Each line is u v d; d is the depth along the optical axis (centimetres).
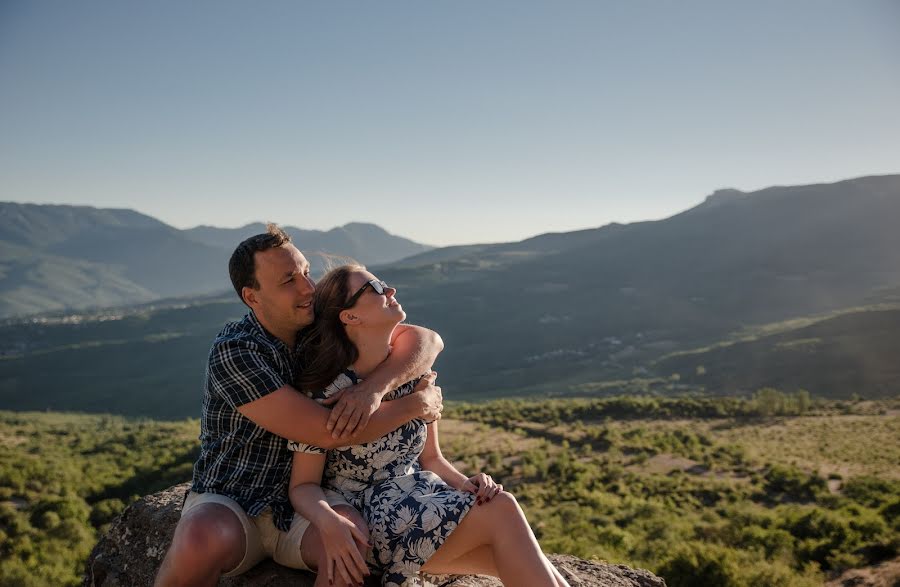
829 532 3116
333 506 272
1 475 6291
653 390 17925
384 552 266
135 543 379
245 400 263
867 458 7100
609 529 3572
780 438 8831
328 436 266
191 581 255
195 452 7225
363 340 284
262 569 297
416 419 290
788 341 19688
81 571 3959
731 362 18950
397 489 277
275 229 283
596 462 6769
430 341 301
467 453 7431
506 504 261
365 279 283
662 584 430
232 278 285
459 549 266
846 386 15075
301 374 281
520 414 10469
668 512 4303
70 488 6122
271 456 280
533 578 250
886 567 2328
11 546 4219
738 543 3178
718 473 6262
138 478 6378
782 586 2295
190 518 260
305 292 284
